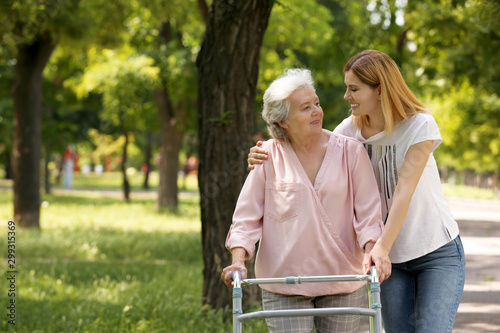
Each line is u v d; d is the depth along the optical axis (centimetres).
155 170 8150
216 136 690
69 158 4741
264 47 1836
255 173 369
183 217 2345
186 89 2116
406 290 385
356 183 362
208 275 707
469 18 1426
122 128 3095
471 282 979
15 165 1711
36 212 1714
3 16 1347
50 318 740
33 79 1700
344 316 368
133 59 2120
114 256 1389
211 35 691
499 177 5422
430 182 379
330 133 369
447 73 1761
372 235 350
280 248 362
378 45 1620
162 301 788
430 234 374
